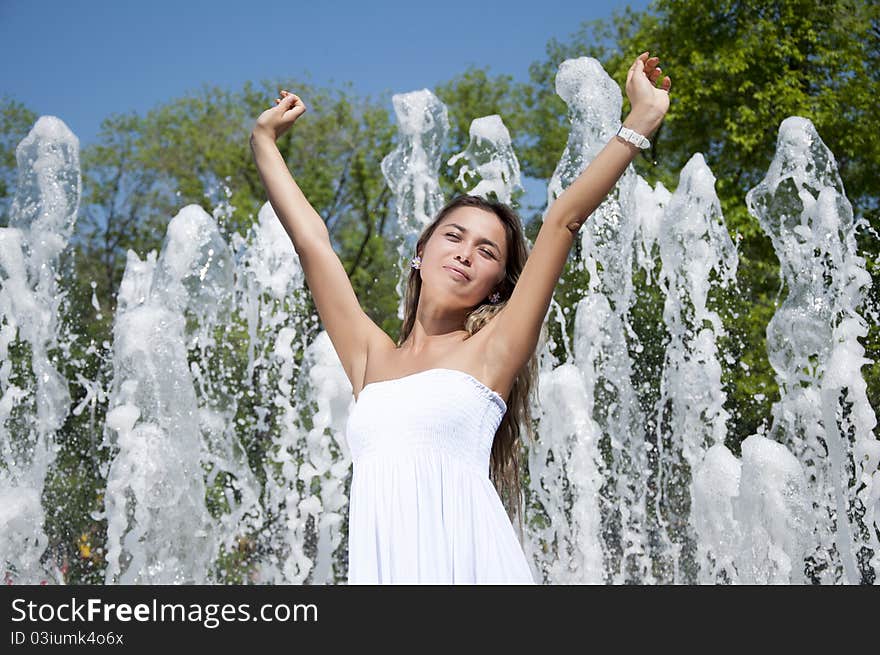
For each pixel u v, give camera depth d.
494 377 2.19
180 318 5.90
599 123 6.50
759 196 6.18
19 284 6.63
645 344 8.09
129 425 5.61
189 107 23.77
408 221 7.21
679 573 6.58
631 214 6.96
